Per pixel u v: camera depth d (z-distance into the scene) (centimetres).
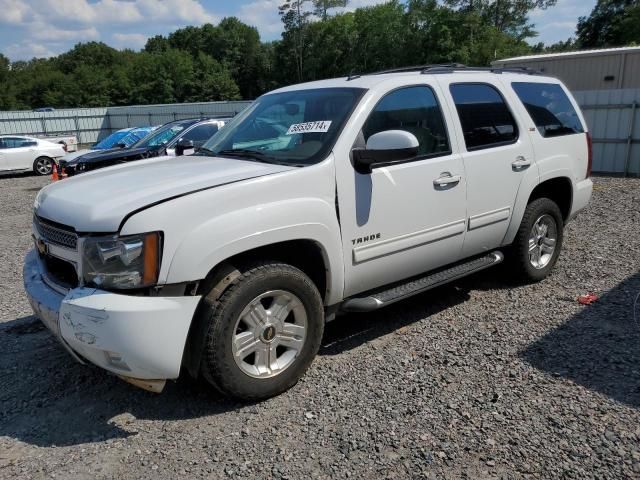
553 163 517
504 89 492
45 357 415
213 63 8938
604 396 330
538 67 1756
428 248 420
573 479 263
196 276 299
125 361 295
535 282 535
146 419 329
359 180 369
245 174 335
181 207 299
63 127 3966
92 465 289
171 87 8538
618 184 1180
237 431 313
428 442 295
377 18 6109
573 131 555
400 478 270
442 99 434
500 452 284
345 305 384
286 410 332
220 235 305
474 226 452
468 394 340
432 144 420
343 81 427
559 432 298
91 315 290
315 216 344
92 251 298
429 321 457
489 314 464
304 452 292
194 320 315
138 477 278
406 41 5816
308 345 354
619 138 1323
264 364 339
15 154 1925
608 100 1319
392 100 402
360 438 302
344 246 365
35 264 373
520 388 344
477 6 5309
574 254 627
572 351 389
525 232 503
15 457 297
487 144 461
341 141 366
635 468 268
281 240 329
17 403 352
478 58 5019
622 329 421
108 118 4134
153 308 292
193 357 318
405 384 356
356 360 393
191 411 336
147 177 349
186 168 367
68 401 353
